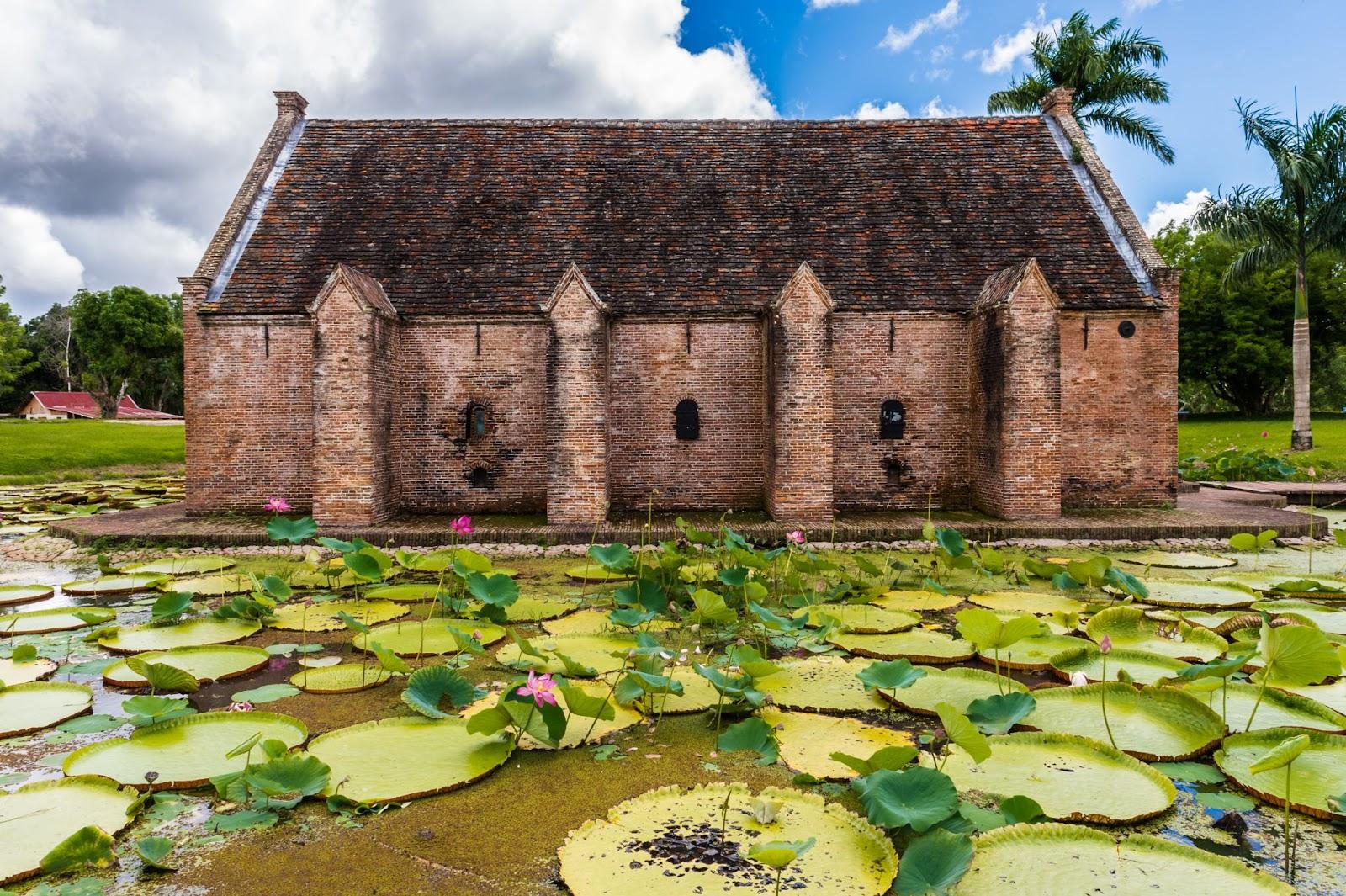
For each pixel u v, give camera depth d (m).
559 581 13.52
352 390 17.30
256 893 4.79
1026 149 21.95
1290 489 22.44
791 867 4.79
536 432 19.31
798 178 21.30
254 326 18.73
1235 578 12.85
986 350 18.45
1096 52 30.56
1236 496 21.12
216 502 18.91
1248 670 8.58
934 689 7.86
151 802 5.80
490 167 21.47
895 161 21.72
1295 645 6.54
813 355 17.83
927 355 19.42
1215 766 6.38
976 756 5.45
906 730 7.14
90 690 7.99
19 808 5.54
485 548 16.25
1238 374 52.91
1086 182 21.39
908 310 19.06
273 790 5.56
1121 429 19.31
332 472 17.38
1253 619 9.71
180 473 34.94
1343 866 5.00
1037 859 4.81
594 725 7.23
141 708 6.74
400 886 4.86
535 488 19.34
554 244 19.92
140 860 5.13
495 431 19.30
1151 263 19.28
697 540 13.48
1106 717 7.18
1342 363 65.69
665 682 7.05
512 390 19.23
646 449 19.42
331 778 6.02
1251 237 30.72
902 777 5.14
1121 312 19.00
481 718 6.26
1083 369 19.22
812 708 7.60
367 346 17.28
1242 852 5.17
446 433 19.31
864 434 19.55
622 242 19.95
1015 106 32.06
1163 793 5.77
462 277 19.38
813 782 6.12
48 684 8.03
